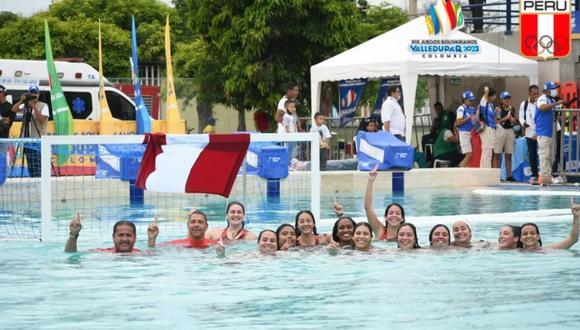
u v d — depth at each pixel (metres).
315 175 13.62
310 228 11.45
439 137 24.39
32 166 18.17
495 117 22.94
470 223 14.43
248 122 42.34
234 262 10.52
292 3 31.98
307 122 26.70
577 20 25.83
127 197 18.80
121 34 49.03
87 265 10.38
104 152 18.67
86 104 26.61
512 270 9.91
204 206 17.08
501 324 7.38
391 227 12.14
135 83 25.52
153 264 10.43
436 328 7.28
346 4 33.22
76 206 17.23
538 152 21.44
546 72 25.69
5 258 10.88
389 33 25.12
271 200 17.81
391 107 22.83
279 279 9.45
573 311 7.83
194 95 38.50
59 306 8.21
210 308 8.09
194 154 12.53
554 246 11.37
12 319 7.73
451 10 23.94
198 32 34.47
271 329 7.32
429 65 23.81
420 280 9.34
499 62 24.30
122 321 7.63
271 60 32.72
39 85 26.09
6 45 47.88
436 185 21.42
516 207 16.80
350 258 10.73
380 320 7.57
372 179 12.38
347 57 25.08
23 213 16.02
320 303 8.26
